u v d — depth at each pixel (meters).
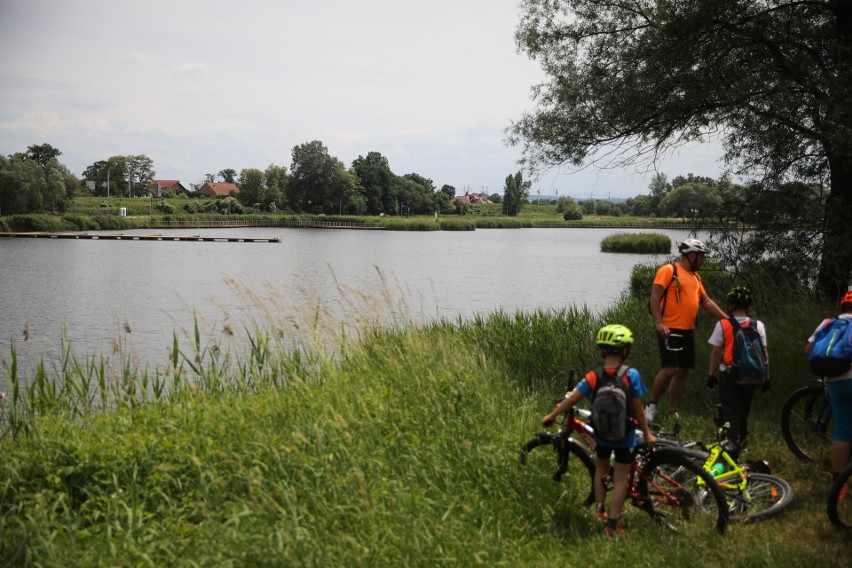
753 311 11.92
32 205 119.81
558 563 4.42
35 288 38.69
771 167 13.29
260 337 8.91
